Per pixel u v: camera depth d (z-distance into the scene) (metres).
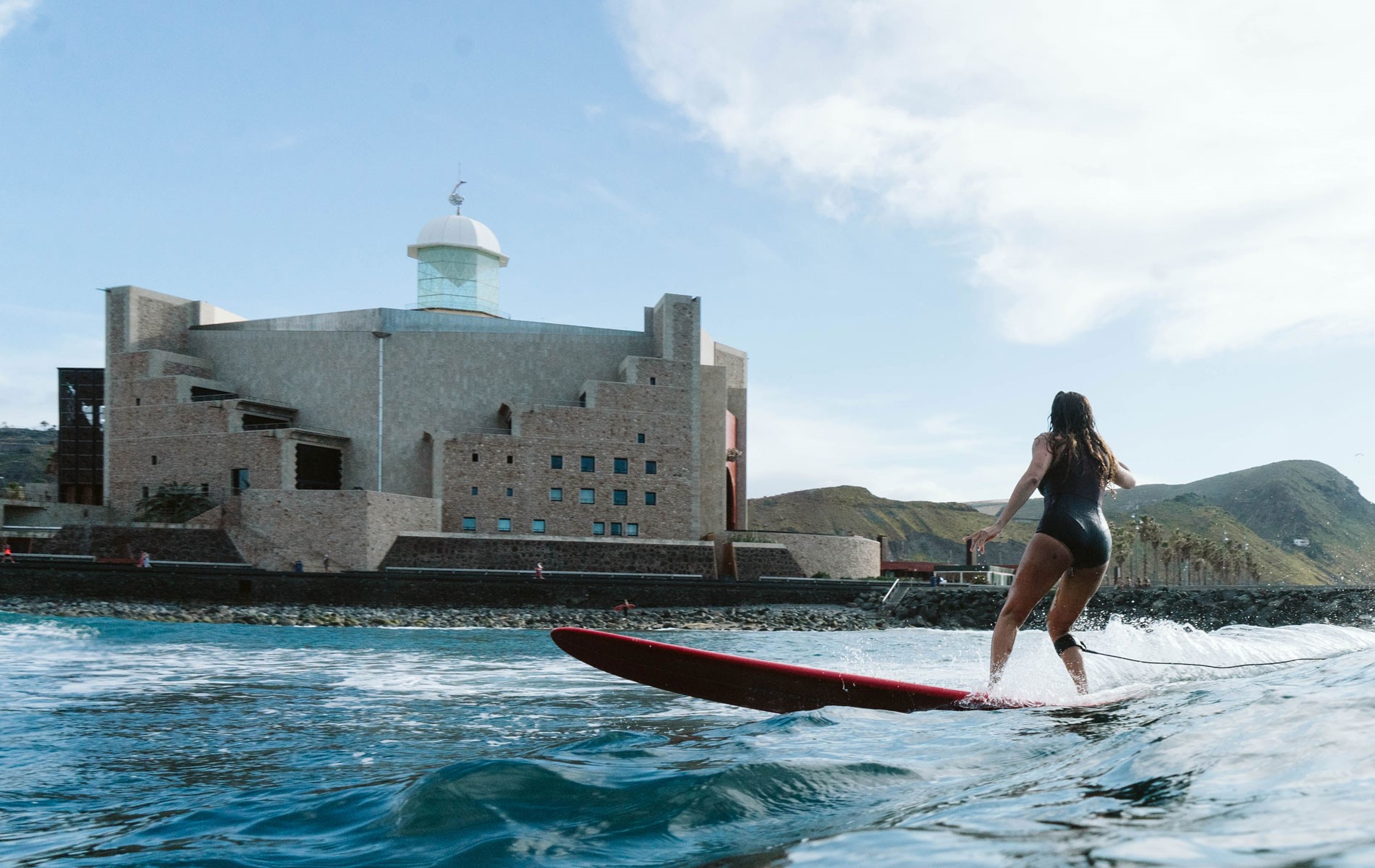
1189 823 1.59
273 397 55.91
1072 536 5.64
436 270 65.00
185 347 57.47
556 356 57.78
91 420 61.31
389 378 55.19
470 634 27.31
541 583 42.47
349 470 54.47
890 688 5.13
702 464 58.44
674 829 2.56
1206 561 117.00
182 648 17.61
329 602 39.94
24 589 37.12
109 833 3.24
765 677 5.36
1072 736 3.40
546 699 8.14
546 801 2.95
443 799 3.04
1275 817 1.54
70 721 6.75
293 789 3.99
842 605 46.97
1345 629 10.95
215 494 50.66
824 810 2.60
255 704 7.96
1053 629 5.89
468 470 51.97
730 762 3.46
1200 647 7.53
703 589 44.69
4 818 3.61
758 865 1.81
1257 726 2.53
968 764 3.12
